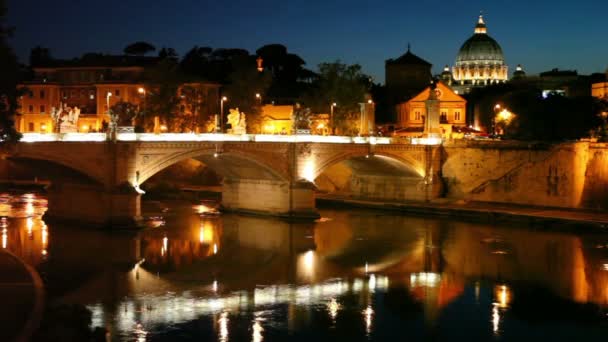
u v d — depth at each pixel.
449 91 187.12
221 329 58.78
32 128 169.00
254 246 93.31
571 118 145.38
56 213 104.88
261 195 119.06
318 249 92.25
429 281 76.31
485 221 116.38
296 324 60.72
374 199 138.88
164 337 56.50
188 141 101.88
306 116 118.38
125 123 131.12
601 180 119.94
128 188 96.12
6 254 72.62
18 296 55.47
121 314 61.88
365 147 123.94
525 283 75.88
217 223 110.31
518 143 125.31
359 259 86.81
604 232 105.31
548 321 63.31
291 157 114.88
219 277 76.19
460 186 132.25
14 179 162.62
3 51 66.75
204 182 163.38
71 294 67.25
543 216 111.81
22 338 45.28
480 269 81.94
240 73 168.50
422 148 132.25
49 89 169.25
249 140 109.00
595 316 65.00
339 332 59.00
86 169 93.38
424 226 111.31
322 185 154.88
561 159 120.44
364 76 172.12
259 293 70.19
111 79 172.25
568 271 81.06
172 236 98.19
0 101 68.75
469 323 62.38
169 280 74.06
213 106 172.25
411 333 59.44
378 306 66.75
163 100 150.12
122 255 83.88
